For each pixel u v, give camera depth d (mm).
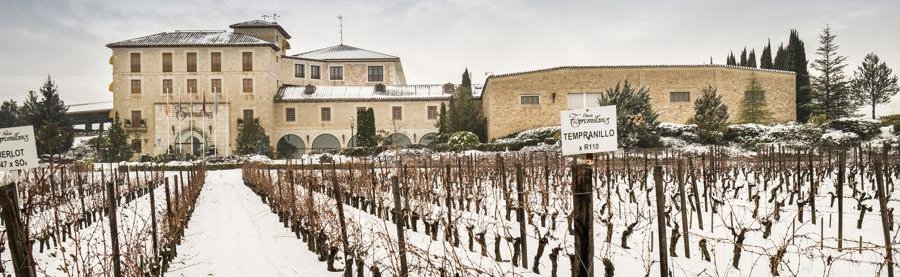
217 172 38031
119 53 55219
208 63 55344
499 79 50344
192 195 16406
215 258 9180
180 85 55188
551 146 38531
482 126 54250
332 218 9258
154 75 55188
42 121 63688
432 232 9781
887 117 42312
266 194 17562
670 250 7785
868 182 16375
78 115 85125
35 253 10188
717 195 13836
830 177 17391
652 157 28594
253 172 24609
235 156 47094
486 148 42688
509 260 8047
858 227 9195
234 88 55031
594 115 6438
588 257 5203
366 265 7570
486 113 54125
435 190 16859
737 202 13078
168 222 9945
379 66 63469
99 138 51688
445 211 13023
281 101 55969
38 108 65500
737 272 6938
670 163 24422
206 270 8352
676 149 34625
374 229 10742
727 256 7707
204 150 53500
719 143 38094
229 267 8508
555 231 10078
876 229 9094
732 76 49531
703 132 38344
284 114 56094
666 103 49188
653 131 37000
